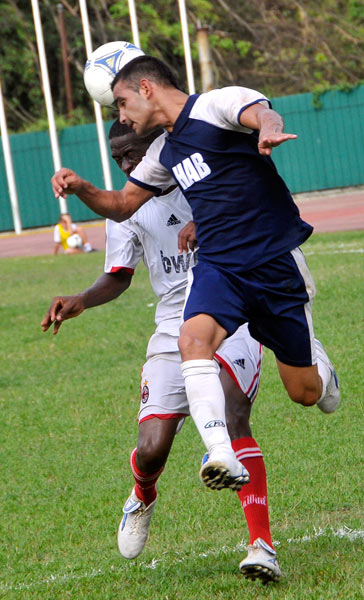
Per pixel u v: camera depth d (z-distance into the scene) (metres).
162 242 11.83
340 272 33.50
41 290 40.78
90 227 86.88
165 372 11.52
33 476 16.03
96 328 29.56
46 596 10.70
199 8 111.38
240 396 11.08
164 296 12.03
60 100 112.31
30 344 28.41
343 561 10.38
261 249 9.84
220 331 9.61
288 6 114.31
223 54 112.12
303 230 10.12
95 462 16.48
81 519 13.70
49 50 111.12
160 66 10.05
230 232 9.84
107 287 12.31
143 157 11.20
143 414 11.52
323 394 11.02
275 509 12.71
